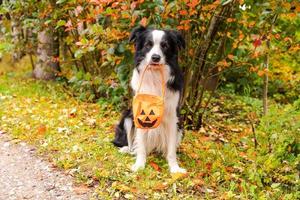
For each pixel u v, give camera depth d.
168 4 3.41
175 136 3.23
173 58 3.16
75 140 3.51
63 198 2.86
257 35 3.50
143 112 3.10
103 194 2.86
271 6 3.44
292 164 3.02
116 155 3.30
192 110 3.99
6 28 5.50
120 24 3.57
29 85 4.98
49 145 3.43
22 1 4.55
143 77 3.15
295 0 3.31
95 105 4.32
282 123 3.04
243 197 2.90
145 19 3.22
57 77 5.28
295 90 5.48
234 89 5.32
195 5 3.28
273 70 5.51
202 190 2.95
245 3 3.62
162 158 3.35
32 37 5.31
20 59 6.05
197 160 3.32
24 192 2.92
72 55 4.86
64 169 3.13
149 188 2.92
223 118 4.42
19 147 3.46
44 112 4.07
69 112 4.09
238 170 3.22
